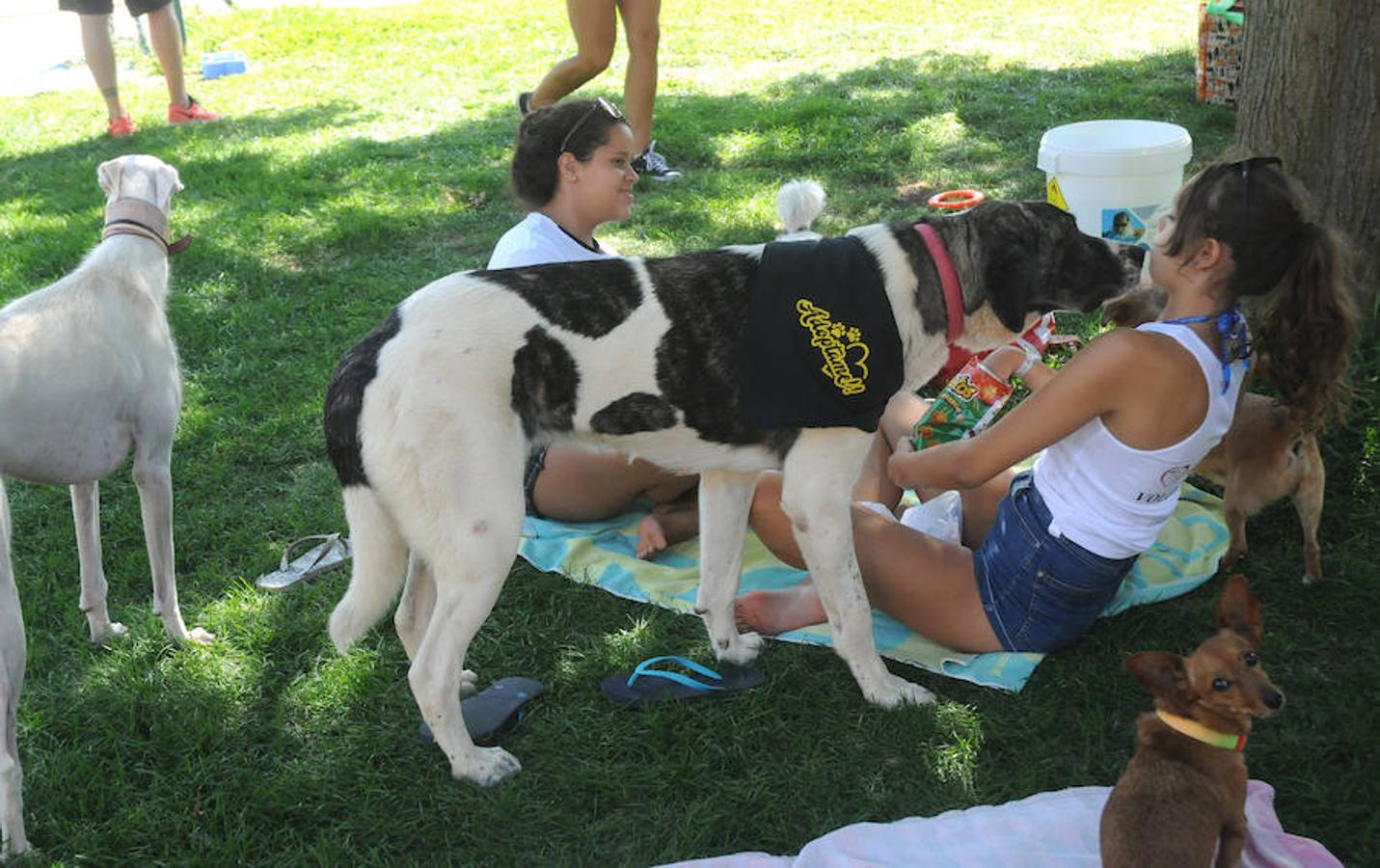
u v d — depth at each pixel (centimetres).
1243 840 236
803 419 292
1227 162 280
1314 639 337
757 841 284
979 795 292
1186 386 284
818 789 296
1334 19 437
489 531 283
